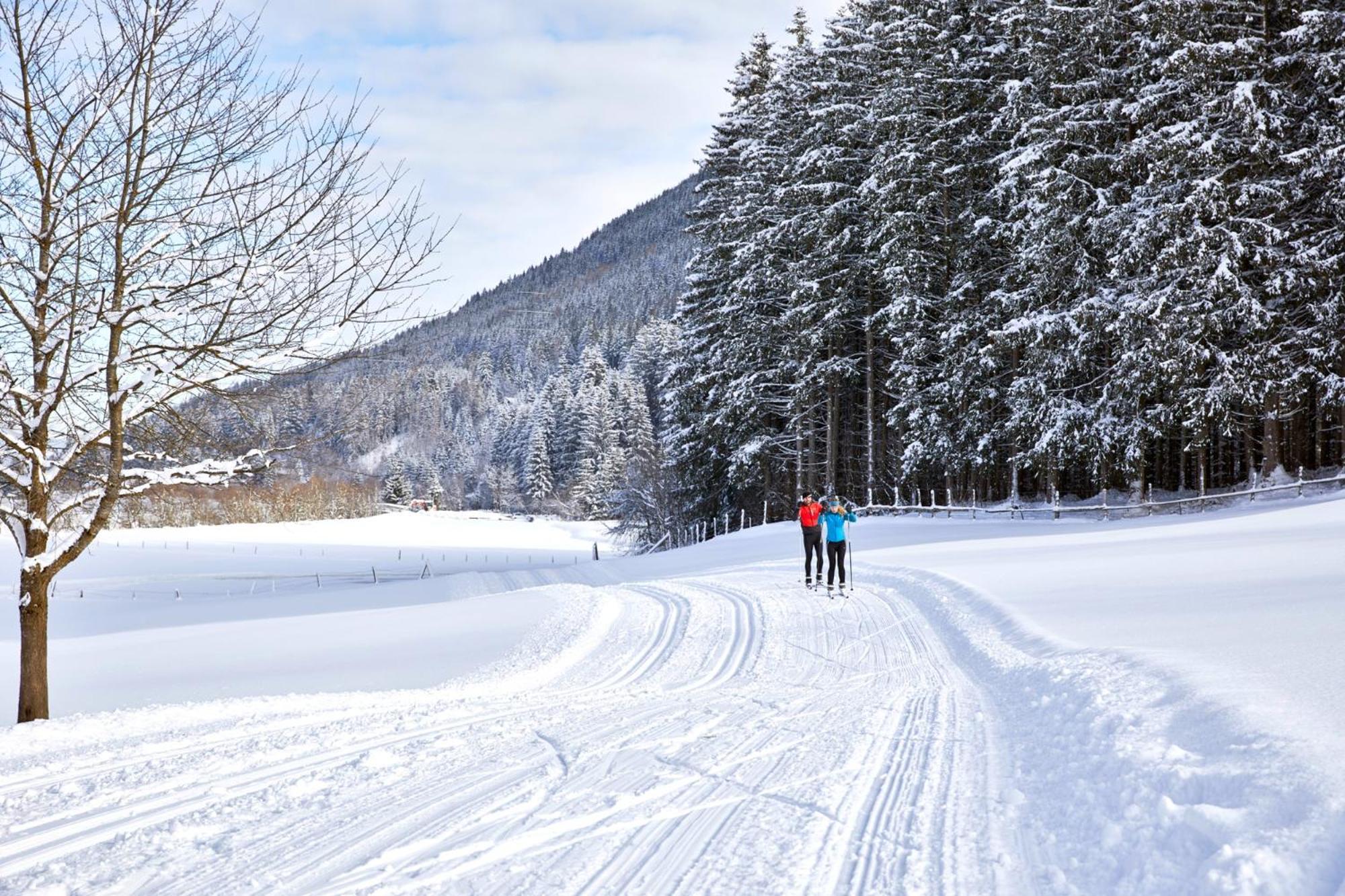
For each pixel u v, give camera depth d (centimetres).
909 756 537
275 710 816
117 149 822
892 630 1116
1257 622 734
